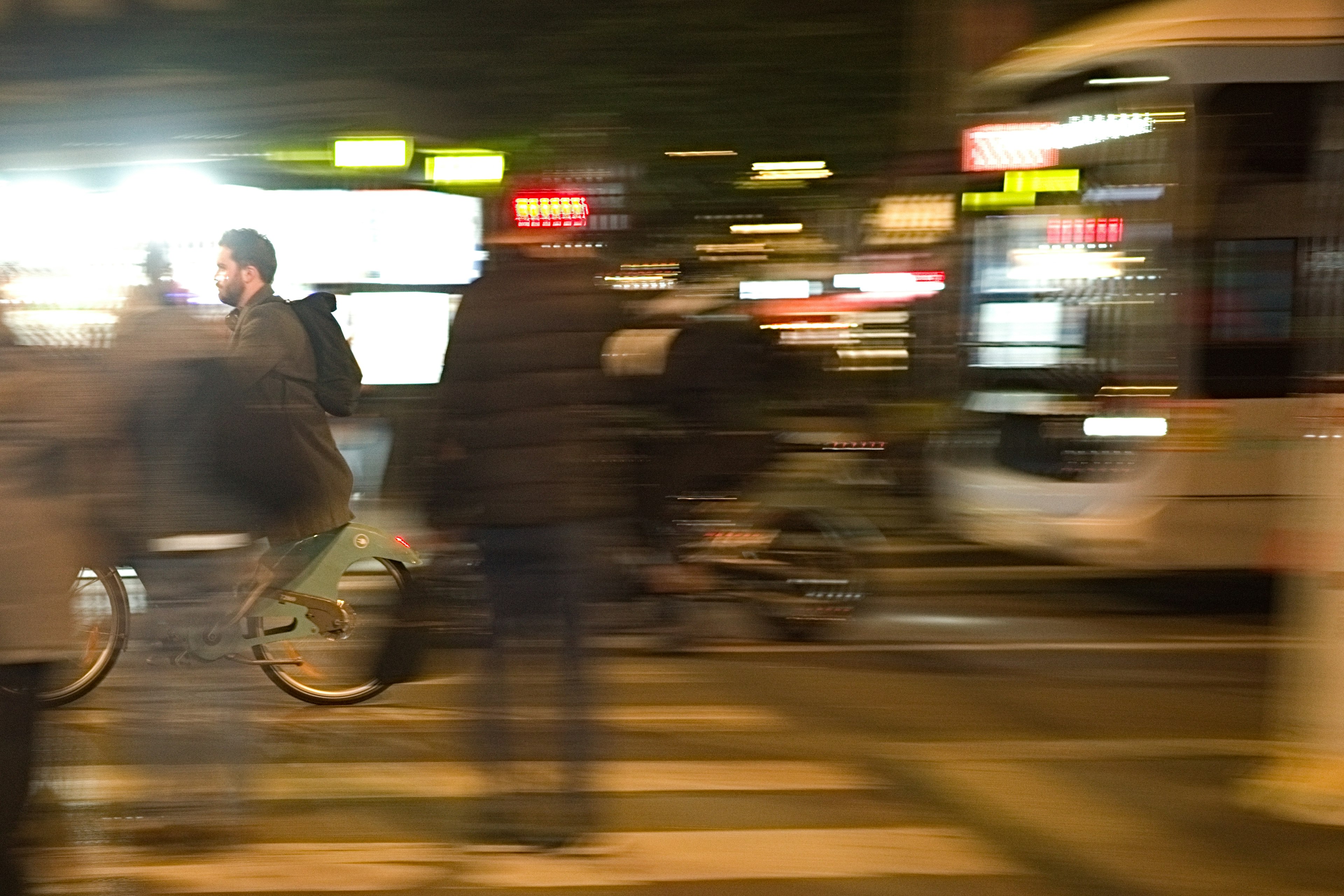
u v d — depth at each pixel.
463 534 5.55
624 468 8.77
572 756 5.77
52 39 8.30
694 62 15.18
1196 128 9.96
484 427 5.43
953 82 14.16
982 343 11.46
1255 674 9.09
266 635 7.21
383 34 13.84
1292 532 7.29
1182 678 8.97
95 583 7.28
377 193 11.45
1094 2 14.00
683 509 9.11
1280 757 6.77
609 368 7.77
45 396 4.40
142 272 5.08
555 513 5.45
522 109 14.38
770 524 9.59
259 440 6.86
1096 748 7.46
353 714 7.75
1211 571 10.09
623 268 11.56
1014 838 6.11
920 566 12.84
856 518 9.75
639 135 15.13
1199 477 9.99
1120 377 10.27
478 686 5.80
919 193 12.67
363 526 7.39
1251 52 9.94
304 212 11.30
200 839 5.75
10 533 4.32
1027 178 11.09
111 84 8.69
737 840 6.01
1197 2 10.26
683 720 7.89
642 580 9.02
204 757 5.74
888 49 15.48
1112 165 10.42
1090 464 10.38
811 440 9.78
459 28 14.12
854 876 5.64
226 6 11.55
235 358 6.73
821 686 8.66
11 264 4.61
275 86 10.55
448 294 11.61
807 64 15.41
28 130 8.18
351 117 11.23
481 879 5.53
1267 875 5.76
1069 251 10.71
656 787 6.71
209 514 5.47
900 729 7.77
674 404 9.02
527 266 5.44
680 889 5.48
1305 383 6.74
